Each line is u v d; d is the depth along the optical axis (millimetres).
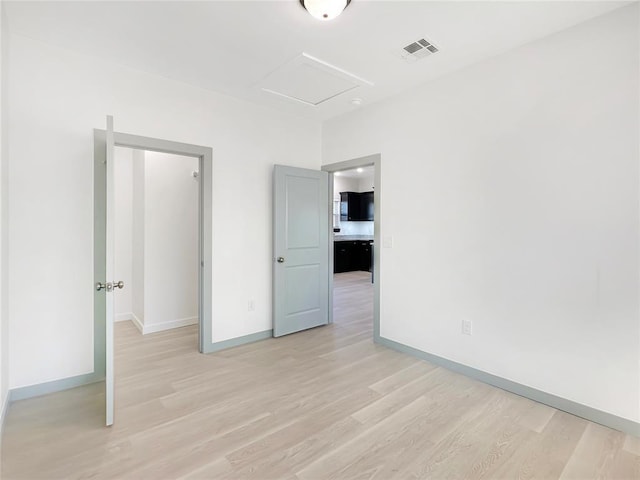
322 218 4094
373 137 3492
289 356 3160
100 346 2656
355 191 9555
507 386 2504
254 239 3574
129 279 4426
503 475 1643
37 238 2402
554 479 1618
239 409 2223
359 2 1936
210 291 3242
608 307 2057
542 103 2305
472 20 2109
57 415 2143
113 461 1718
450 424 2066
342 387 2547
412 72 2812
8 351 2264
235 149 3398
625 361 2002
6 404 2174
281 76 2900
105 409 2221
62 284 2502
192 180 4219
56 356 2484
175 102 2998
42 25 2191
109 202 2057
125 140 2736
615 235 2029
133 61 2662
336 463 1717
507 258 2498
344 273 8898
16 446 1828
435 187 2951
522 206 2414
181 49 2484
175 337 3701
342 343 3525
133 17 2104
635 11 1940
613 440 1924
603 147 2061
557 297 2262
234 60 2635
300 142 3932
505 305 2516
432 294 2990
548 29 2205
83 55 2555
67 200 2512
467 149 2721
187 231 4176
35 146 2383
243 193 3475
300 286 3889
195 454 1776
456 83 2785
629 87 1969
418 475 1637
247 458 1749
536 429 2023
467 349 2748
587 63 2111
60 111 2475
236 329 3447
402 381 2652
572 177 2182
